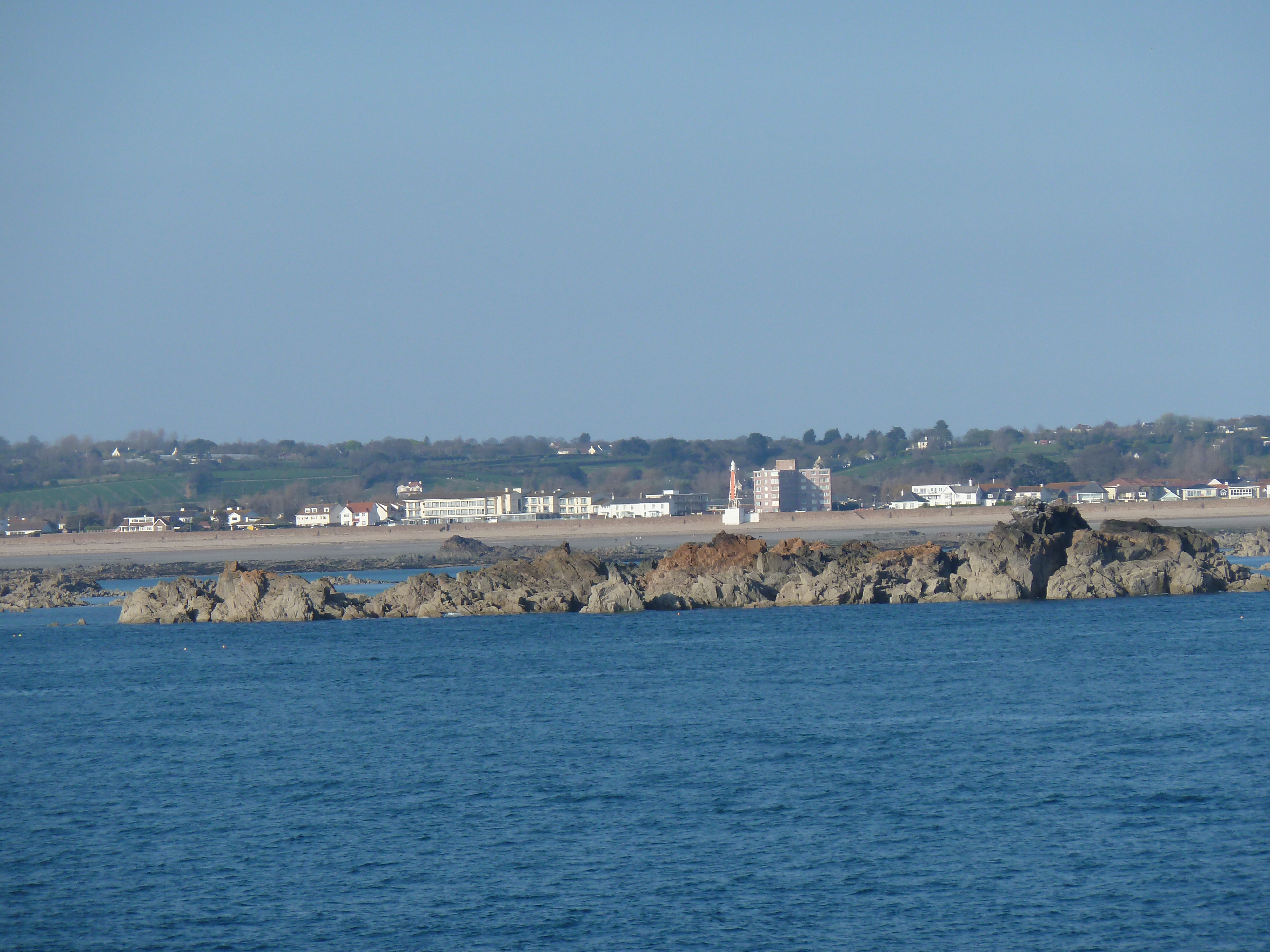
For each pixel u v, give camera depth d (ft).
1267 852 524.52
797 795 631.56
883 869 517.96
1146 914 464.24
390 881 520.83
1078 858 524.11
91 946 461.78
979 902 478.59
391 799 648.38
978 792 625.82
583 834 576.20
